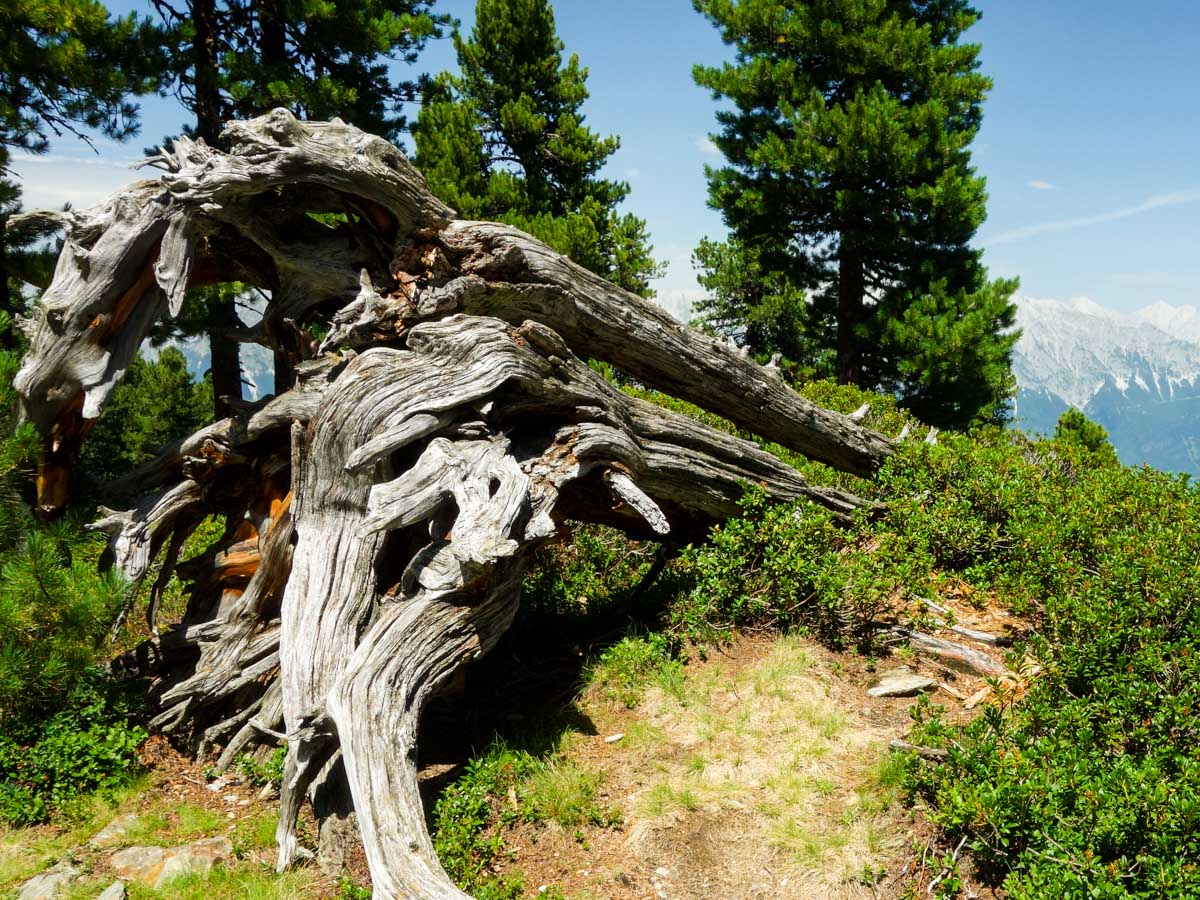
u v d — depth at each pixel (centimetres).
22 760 633
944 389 2814
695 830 576
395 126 2064
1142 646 638
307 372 733
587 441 732
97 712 684
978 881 520
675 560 941
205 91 1773
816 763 630
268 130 679
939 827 551
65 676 654
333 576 684
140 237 701
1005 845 504
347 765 546
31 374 718
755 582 808
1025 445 1513
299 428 696
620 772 634
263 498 762
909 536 886
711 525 905
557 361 738
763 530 823
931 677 729
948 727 627
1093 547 820
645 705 710
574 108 3123
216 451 748
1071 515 872
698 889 539
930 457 1038
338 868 569
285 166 675
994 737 592
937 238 2734
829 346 3228
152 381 3469
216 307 1677
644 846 565
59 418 745
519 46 3027
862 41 2628
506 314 764
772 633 797
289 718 634
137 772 667
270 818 622
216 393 1764
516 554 674
